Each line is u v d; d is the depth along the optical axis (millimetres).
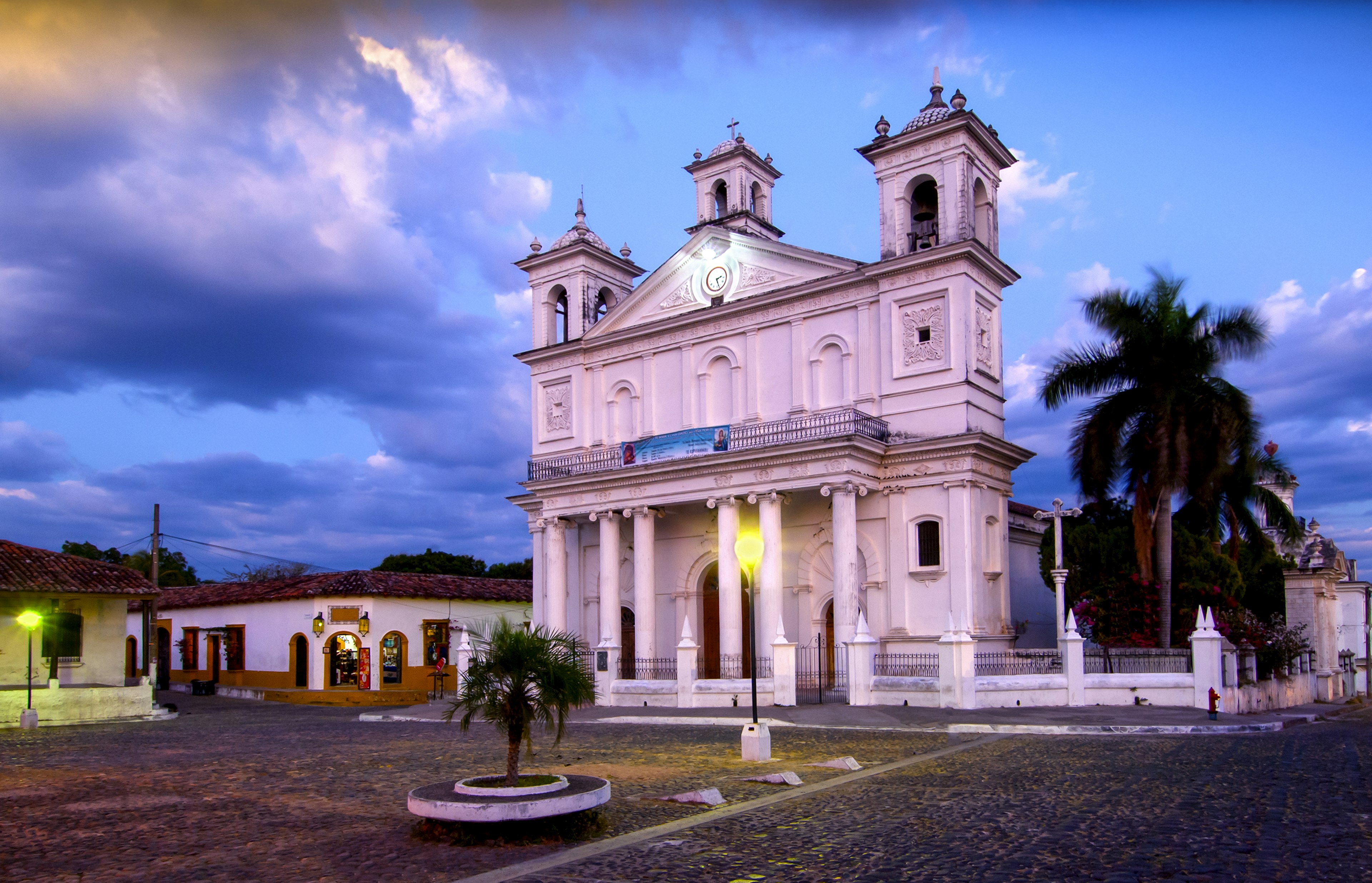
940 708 24672
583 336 42344
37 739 23531
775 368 37000
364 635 43219
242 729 26422
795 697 27078
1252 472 31188
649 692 29125
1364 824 10320
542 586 41938
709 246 39406
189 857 9828
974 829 10398
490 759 17500
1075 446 30109
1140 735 20031
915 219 35938
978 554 32312
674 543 38500
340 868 9273
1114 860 8922
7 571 32000
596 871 9016
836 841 10000
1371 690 45625
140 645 53469
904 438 33562
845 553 31828
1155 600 29109
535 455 43344
